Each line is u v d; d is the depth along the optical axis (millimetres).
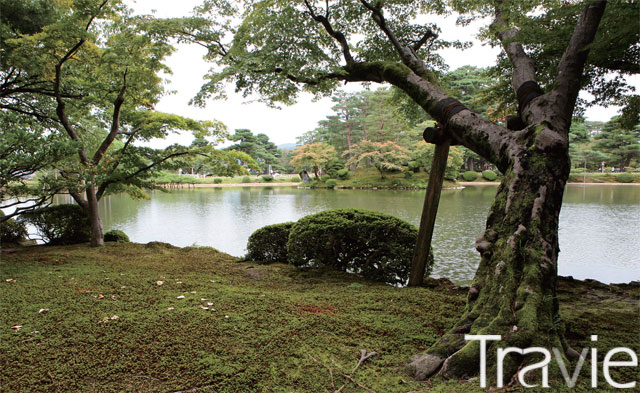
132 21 5973
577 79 2768
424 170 42906
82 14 6113
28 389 1821
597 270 8508
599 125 45344
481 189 34062
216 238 12312
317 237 4793
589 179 41844
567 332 2545
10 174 4148
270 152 61906
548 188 2443
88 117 8289
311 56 4348
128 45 5910
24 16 5898
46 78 6676
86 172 5031
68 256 5902
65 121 6648
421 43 4820
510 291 2238
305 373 1982
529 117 2797
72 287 3744
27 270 4660
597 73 3775
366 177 42688
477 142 3004
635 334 2510
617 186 36562
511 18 3451
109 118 8305
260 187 44281
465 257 9641
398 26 4934
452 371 1954
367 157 42250
